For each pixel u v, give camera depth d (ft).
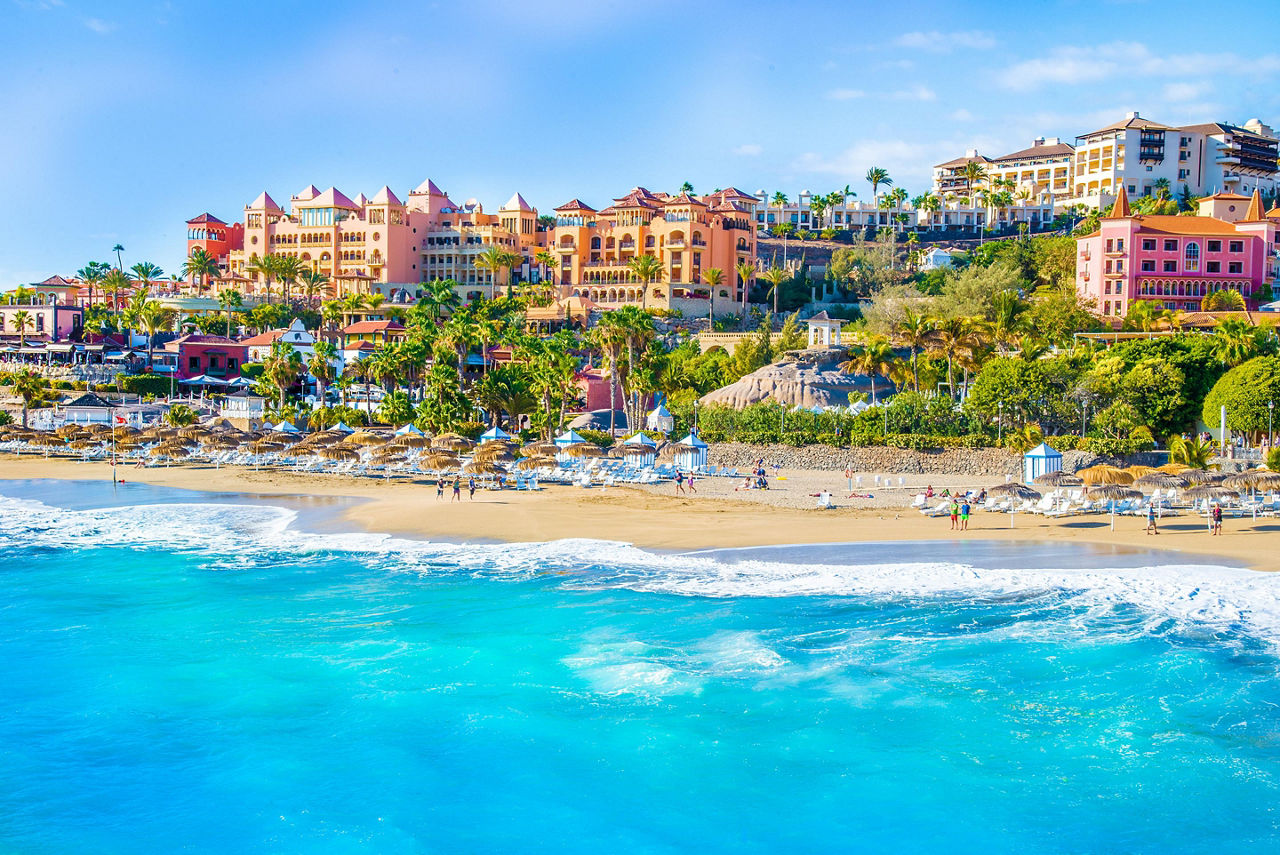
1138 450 251.39
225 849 85.46
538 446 285.23
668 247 622.95
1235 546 168.35
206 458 316.81
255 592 151.64
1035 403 271.49
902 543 177.17
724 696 112.27
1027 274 562.66
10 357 508.94
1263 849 83.92
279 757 100.07
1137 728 103.71
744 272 599.16
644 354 346.33
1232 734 102.27
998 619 134.92
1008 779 94.84
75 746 102.37
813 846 85.51
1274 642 125.18
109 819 89.71
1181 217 488.02
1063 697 110.93
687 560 167.63
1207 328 386.32
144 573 163.32
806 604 142.61
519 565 166.40
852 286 602.44
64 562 170.91
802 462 279.69
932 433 274.16
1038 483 209.26
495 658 123.44
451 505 218.79
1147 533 180.24
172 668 121.19
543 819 89.51
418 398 408.26
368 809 91.15
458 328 375.04
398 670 120.26
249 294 652.48
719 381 402.93
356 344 508.53
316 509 220.43
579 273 651.25
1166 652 122.31
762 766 97.71
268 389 393.50
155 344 542.57
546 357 334.44
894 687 113.91
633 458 274.98
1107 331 401.90
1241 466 239.91
